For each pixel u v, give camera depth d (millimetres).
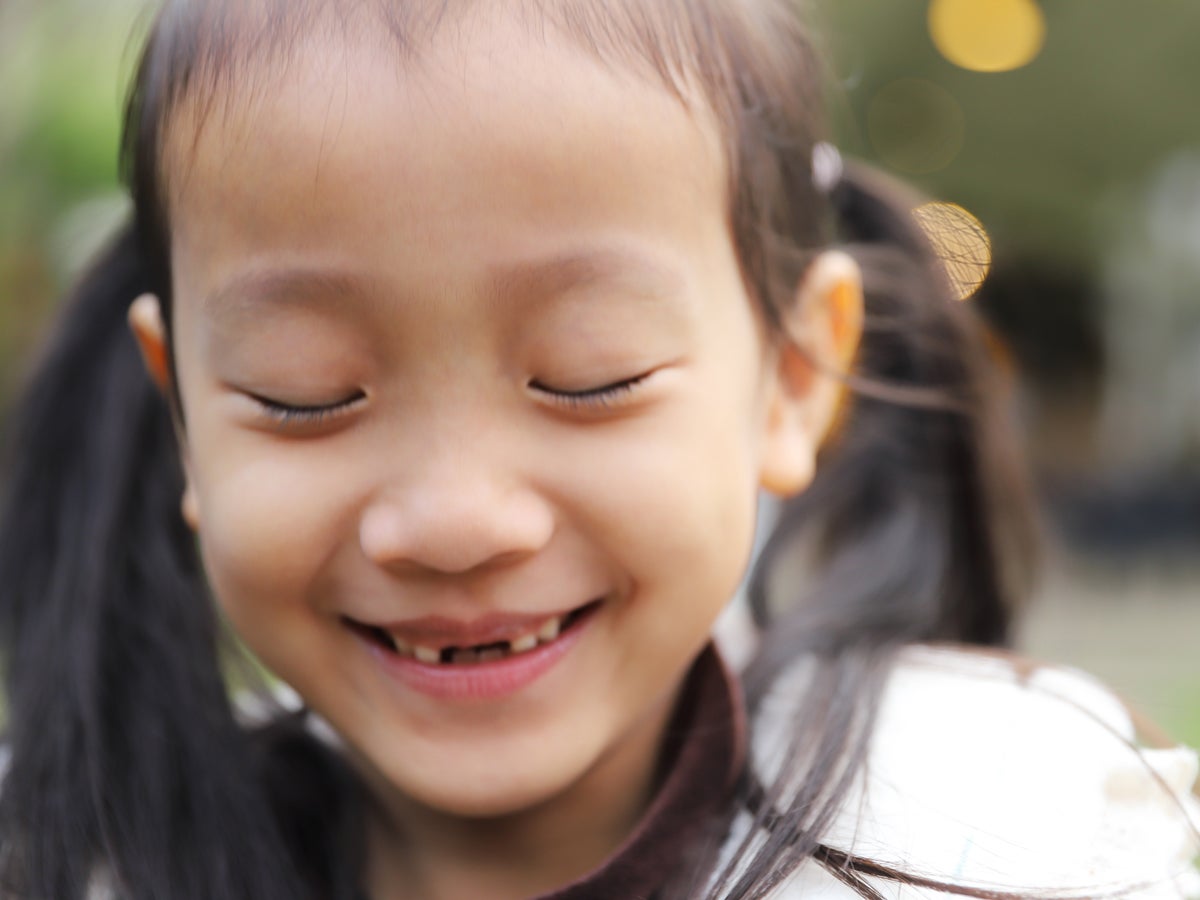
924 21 1819
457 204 296
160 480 453
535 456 308
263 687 436
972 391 491
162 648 423
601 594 323
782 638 427
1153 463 2520
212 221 310
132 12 502
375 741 331
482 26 302
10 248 1652
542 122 299
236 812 378
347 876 376
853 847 338
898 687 393
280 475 315
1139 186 2145
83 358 474
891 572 460
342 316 301
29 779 391
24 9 1320
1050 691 388
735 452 335
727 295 334
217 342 314
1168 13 1828
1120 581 2039
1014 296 2432
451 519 302
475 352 301
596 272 304
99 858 381
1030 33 1824
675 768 358
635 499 315
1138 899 342
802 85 396
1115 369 2541
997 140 1982
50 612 435
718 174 331
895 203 493
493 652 325
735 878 339
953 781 356
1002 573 494
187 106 316
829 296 389
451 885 366
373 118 296
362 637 329
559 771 327
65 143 1558
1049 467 2443
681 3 330
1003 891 329
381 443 308
